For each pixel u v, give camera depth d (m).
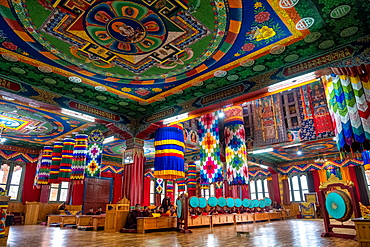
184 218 8.67
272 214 16.17
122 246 5.60
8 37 5.54
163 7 4.75
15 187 14.64
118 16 4.97
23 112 9.63
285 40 5.83
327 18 5.16
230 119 13.31
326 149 16.33
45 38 5.61
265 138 15.09
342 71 6.06
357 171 17.38
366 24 5.38
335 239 6.71
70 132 12.31
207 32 5.47
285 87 7.14
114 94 8.57
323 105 13.35
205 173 11.55
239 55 6.39
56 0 4.52
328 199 7.23
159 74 7.30
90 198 16.58
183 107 9.16
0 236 6.12
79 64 6.71
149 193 21.11
